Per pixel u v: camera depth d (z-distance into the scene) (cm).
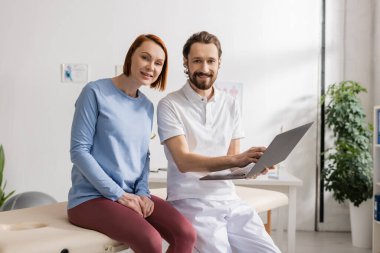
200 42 187
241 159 173
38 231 157
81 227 167
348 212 425
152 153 419
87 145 169
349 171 373
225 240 182
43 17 423
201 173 189
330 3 425
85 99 170
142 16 425
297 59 426
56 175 423
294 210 276
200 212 185
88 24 424
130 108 178
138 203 168
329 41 426
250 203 219
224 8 425
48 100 423
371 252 356
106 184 163
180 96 194
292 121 425
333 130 406
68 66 422
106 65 425
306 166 424
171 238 171
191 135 190
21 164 422
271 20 426
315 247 368
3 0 421
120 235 157
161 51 180
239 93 425
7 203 333
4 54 422
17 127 422
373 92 423
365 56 425
